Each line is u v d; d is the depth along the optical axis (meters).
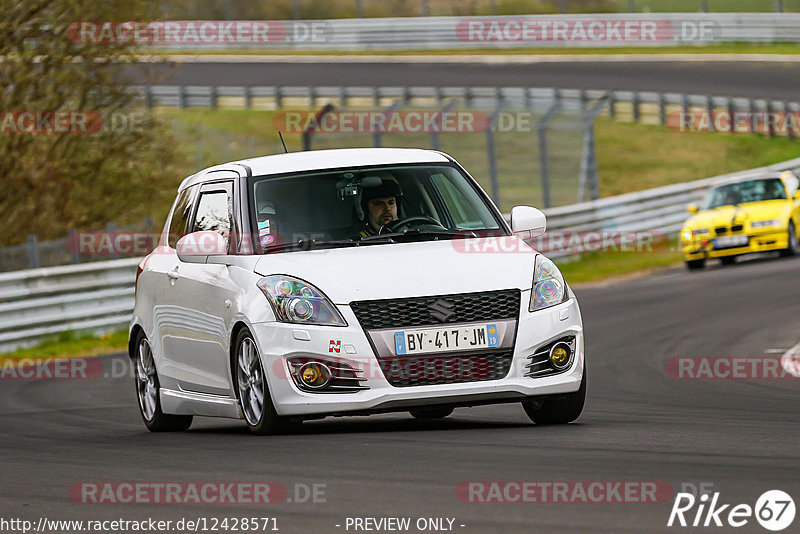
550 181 139.88
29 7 90.31
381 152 31.14
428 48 194.12
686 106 144.25
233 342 27.95
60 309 67.12
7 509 19.94
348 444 25.03
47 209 94.00
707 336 51.03
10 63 90.19
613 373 41.88
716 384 37.59
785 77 159.38
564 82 160.50
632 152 150.62
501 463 21.72
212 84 173.25
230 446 25.94
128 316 71.31
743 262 85.00
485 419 30.95
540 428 27.14
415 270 26.84
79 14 91.00
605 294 72.56
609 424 27.80
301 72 179.62
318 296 26.45
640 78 162.12
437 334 26.11
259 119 166.50
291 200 29.30
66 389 46.31
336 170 29.95
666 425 27.23
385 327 26.09
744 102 141.12
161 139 98.50
